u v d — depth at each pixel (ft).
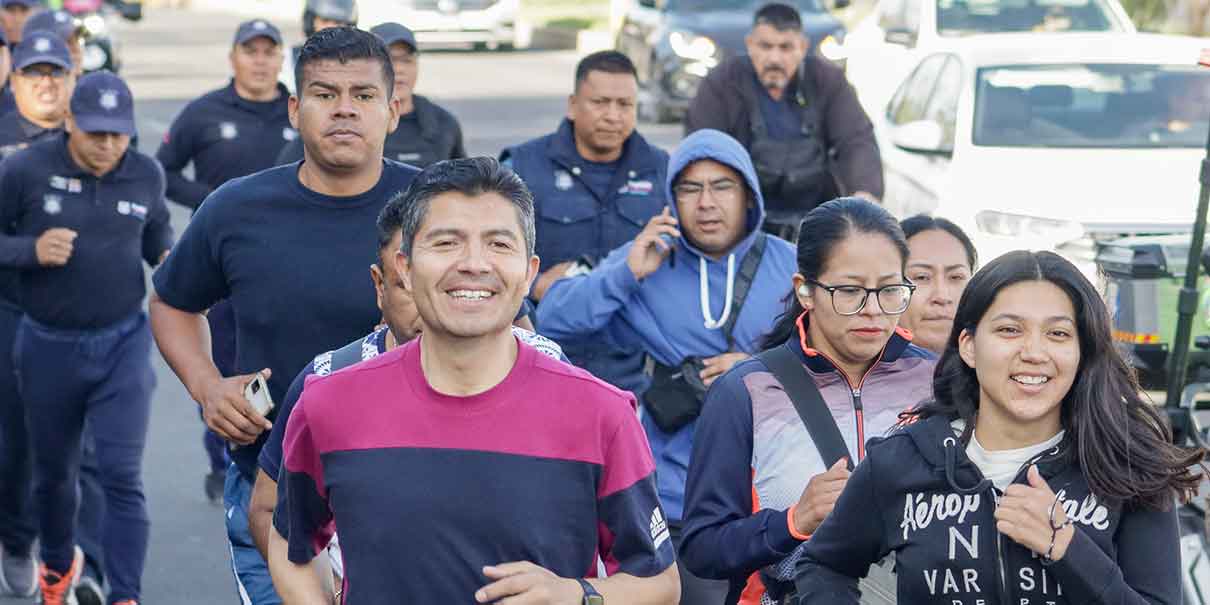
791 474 17.02
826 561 14.34
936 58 43.70
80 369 25.73
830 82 33.88
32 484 27.04
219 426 18.75
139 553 25.40
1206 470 14.38
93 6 83.92
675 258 21.59
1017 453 13.52
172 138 33.96
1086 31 50.42
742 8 78.64
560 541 12.82
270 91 34.06
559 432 12.78
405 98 32.27
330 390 12.94
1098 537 13.14
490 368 12.78
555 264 28.14
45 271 25.64
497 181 12.79
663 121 78.07
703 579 18.30
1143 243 28.04
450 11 116.88
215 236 19.06
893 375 17.33
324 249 18.89
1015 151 37.73
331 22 38.32
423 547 12.64
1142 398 13.50
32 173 25.90
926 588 13.52
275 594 18.58
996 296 13.33
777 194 33.73
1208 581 21.47
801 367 17.29
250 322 19.10
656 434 20.95
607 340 21.98
